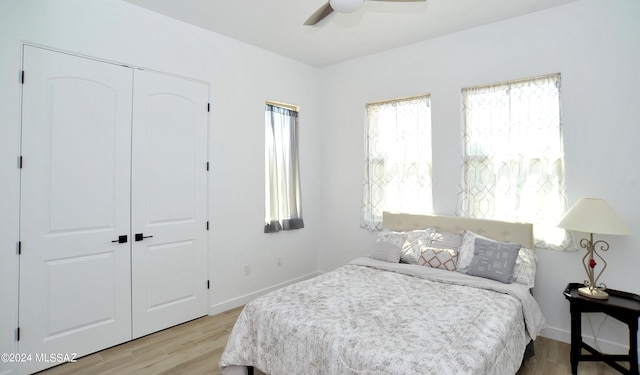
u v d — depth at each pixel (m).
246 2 2.75
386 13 2.94
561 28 2.79
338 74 4.36
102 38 2.62
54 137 2.40
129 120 2.78
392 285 2.59
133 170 2.80
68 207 2.46
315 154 4.54
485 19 3.06
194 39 3.20
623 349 2.55
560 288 2.81
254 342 2.12
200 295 3.29
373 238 4.06
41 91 2.34
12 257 2.23
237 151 3.58
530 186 2.96
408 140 3.75
